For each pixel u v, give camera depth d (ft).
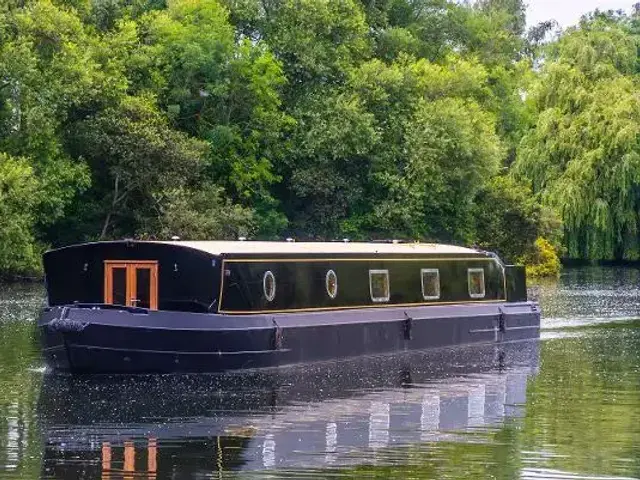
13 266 182.70
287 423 70.95
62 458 61.77
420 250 108.27
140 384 83.87
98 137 193.67
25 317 131.13
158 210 197.88
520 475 58.80
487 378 89.97
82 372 86.63
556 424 71.36
